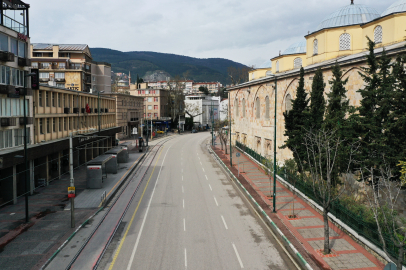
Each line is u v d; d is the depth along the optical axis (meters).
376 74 19.98
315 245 19.27
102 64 85.50
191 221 23.64
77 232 21.33
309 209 26.17
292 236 20.59
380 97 19.59
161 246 19.12
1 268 16.25
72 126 42.56
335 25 37.09
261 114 48.56
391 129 18.88
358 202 23.56
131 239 20.22
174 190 33.16
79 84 73.88
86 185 33.09
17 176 29.66
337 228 22.02
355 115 20.72
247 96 56.31
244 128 59.06
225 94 178.12
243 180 36.75
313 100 26.94
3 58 26.27
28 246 18.98
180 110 111.06
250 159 50.81
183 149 66.69
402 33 28.94
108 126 60.03
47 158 34.59
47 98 35.69
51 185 34.66
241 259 17.48
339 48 37.19
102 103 56.66
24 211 25.73
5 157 24.84
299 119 28.05
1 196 27.47
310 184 27.06
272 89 43.16
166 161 52.03
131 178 39.19
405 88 18.44
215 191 32.81
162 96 106.94
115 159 40.75
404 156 18.09
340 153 20.16
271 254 18.20
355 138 20.19
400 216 20.48
